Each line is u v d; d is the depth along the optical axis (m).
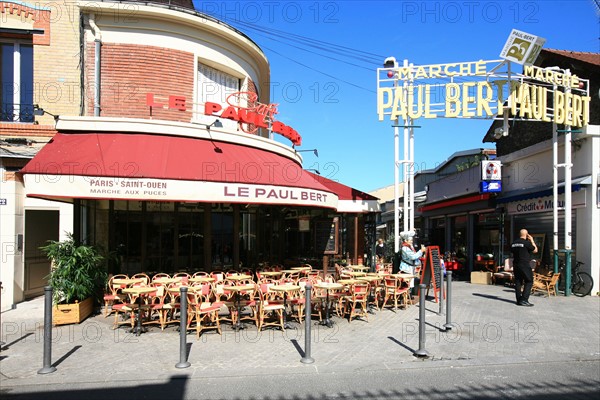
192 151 10.09
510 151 17.31
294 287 7.96
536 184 14.84
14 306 10.09
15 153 10.28
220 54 12.55
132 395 4.98
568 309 9.94
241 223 13.27
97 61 11.03
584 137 12.43
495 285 14.78
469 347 6.86
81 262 8.70
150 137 10.29
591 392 5.10
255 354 6.48
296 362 6.12
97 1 10.93
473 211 19.03
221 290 9.00
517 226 15.89
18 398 4.90
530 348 6.84
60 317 8.20
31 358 6.27
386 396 4.96
